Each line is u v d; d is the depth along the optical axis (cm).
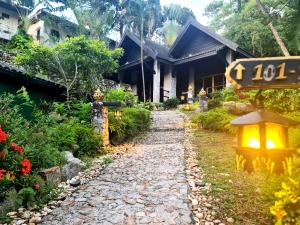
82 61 1203
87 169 724
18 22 2689
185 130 1224
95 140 889
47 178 568
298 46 807
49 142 709
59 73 1224
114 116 1087
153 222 423
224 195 505
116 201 509
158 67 2258
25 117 1055
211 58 2220
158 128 1311
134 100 1634
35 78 1077
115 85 2120
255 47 2400
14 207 471
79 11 2583
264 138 176
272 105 1000
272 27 1232
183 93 2286
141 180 624
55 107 1056
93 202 509
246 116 187
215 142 952
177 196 517
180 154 842
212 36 2025
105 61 1272
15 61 1227
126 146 1023
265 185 394
